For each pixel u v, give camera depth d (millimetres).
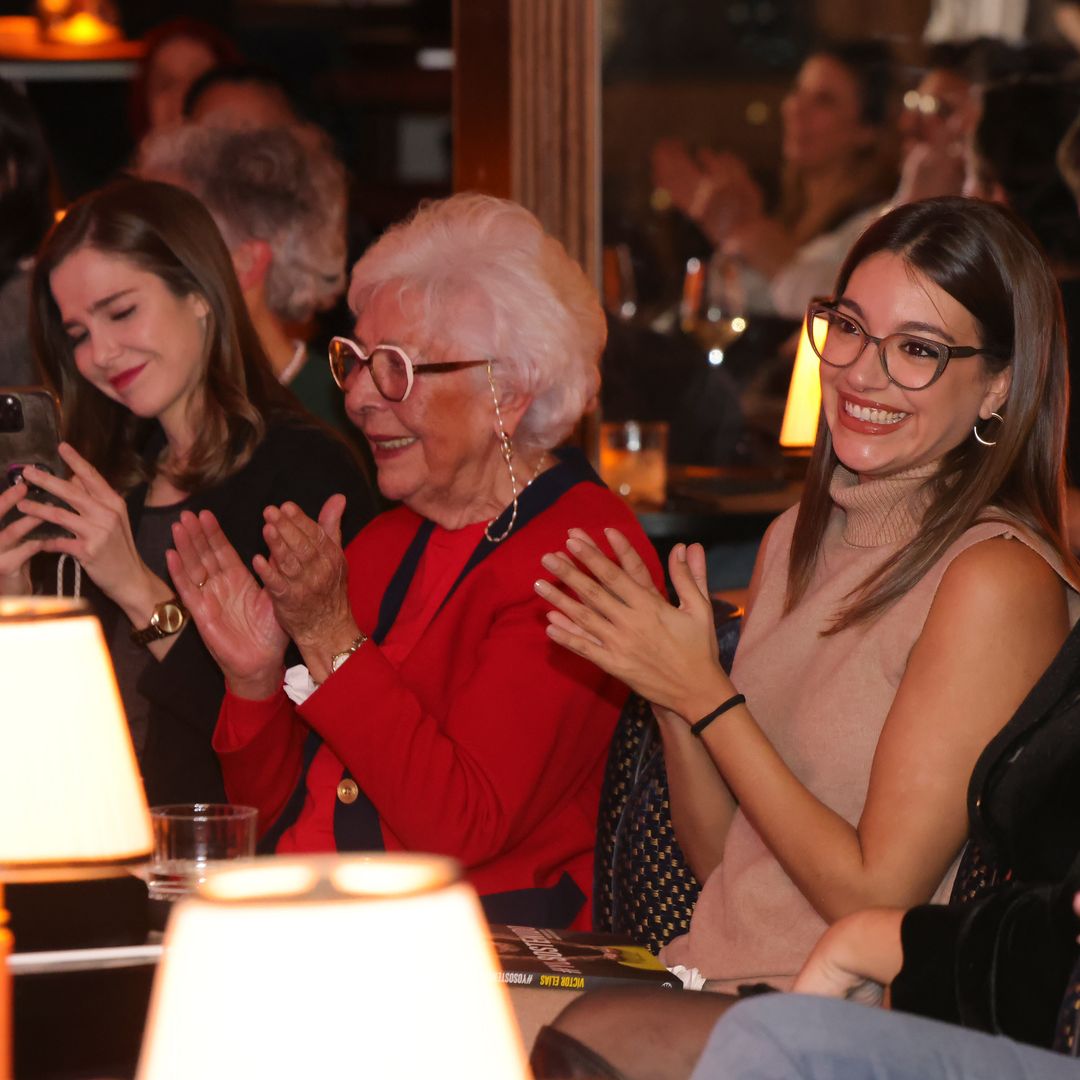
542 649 3686
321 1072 1379
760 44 8789
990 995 2600
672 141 8664
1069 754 2875
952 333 3232
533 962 3131
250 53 11547
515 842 3699
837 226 8938
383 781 3553
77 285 4477
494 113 6371
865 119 8969
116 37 10188
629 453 6883
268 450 4578
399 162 12039
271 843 3992
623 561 3266
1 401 4117
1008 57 8625
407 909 1429
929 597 3211
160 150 5855
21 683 2264
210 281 4535
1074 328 5273
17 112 5727
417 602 3955
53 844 2260
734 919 3332
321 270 5898
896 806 3055
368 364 3826
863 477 3422
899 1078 2324
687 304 8047
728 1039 2363
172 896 2957
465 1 6320
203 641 4078
